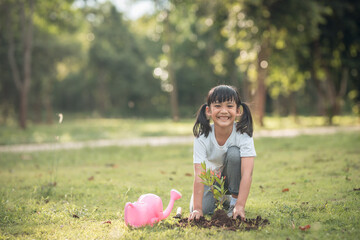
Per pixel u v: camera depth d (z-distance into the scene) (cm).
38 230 321
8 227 332
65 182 552
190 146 1104
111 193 472
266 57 1747
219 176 344
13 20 2262
